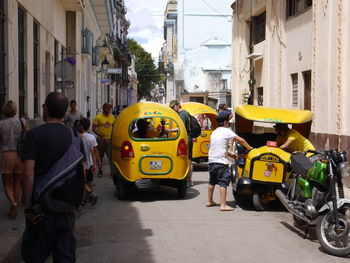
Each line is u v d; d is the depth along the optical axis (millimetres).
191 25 50219
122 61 69875
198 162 16594
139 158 11742
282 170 10680
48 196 6422
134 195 12641
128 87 82938
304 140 11172
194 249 8617
